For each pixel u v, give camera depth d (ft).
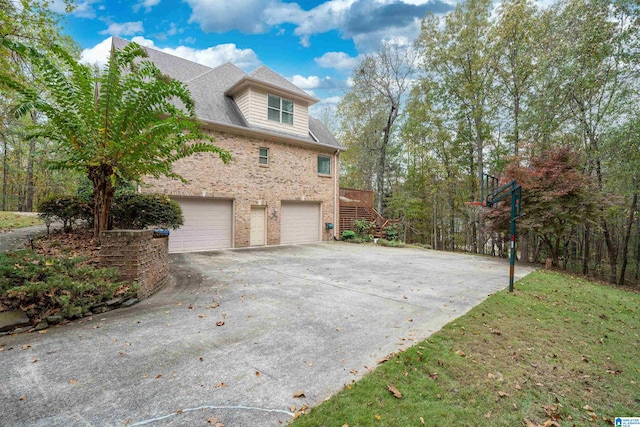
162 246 19.83
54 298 12.63
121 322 12.69
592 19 38.29
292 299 16.80
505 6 46.62
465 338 12.14
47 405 7.22
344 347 10.89
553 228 32.65
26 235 24.12
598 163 41.14
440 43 54.70
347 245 45.57
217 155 36.09
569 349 12.30
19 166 60.29
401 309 15.53
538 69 43.68
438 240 81.00
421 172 76.18
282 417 7.06
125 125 17.47
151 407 7.26
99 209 20.10
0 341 10.53
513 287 20.95
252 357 9.96
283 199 42.91
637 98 36.94
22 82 21.06
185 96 18.34
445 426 7.14
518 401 8.46
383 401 7.84
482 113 53.06
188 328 12.26
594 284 28.63
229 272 23.66
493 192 31.01
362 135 79.20
